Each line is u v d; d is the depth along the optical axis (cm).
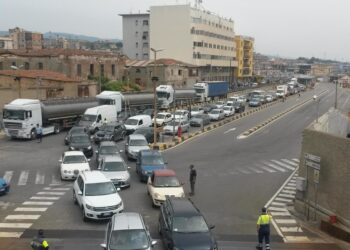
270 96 9969
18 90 5959
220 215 2338
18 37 19512
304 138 2420
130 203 2494
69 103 5084
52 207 2394
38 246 1595
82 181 2356
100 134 4388
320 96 12162
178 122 5122
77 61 8450
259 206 2520
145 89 9525
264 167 3556
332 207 2162
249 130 5534
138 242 1650
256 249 1872
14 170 3247
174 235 1748
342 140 2116
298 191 2417
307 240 2030
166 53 12988
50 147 4166
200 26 13212
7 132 4512
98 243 1892
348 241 2009
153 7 12988
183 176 3191
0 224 2123
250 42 18338
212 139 4875
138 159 3173
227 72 15962
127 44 15038
